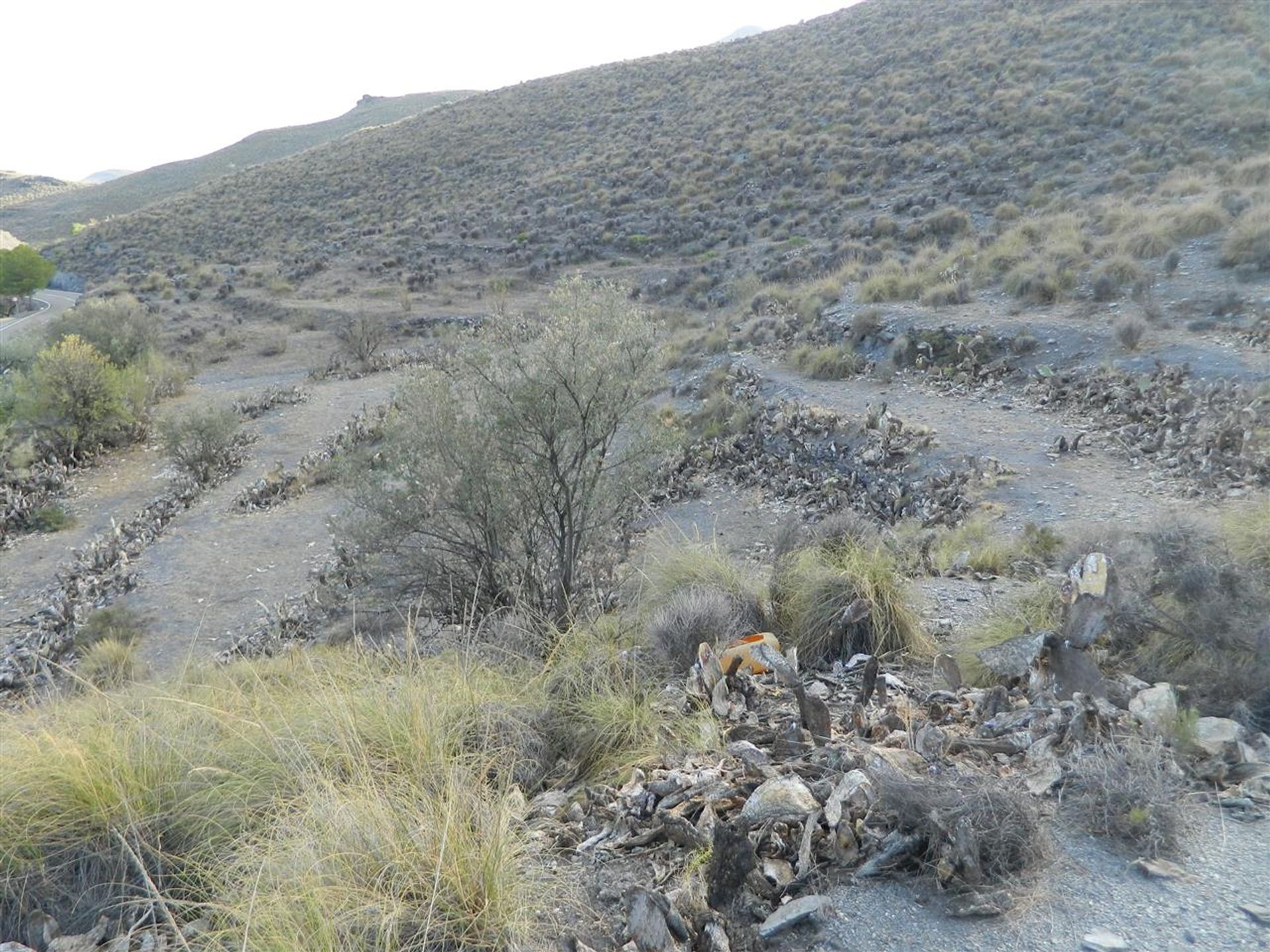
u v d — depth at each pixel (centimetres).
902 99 4303
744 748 370
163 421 2302
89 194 13838
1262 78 3139
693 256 3762
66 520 2025
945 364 1719
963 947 241
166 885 316
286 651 940
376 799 299
